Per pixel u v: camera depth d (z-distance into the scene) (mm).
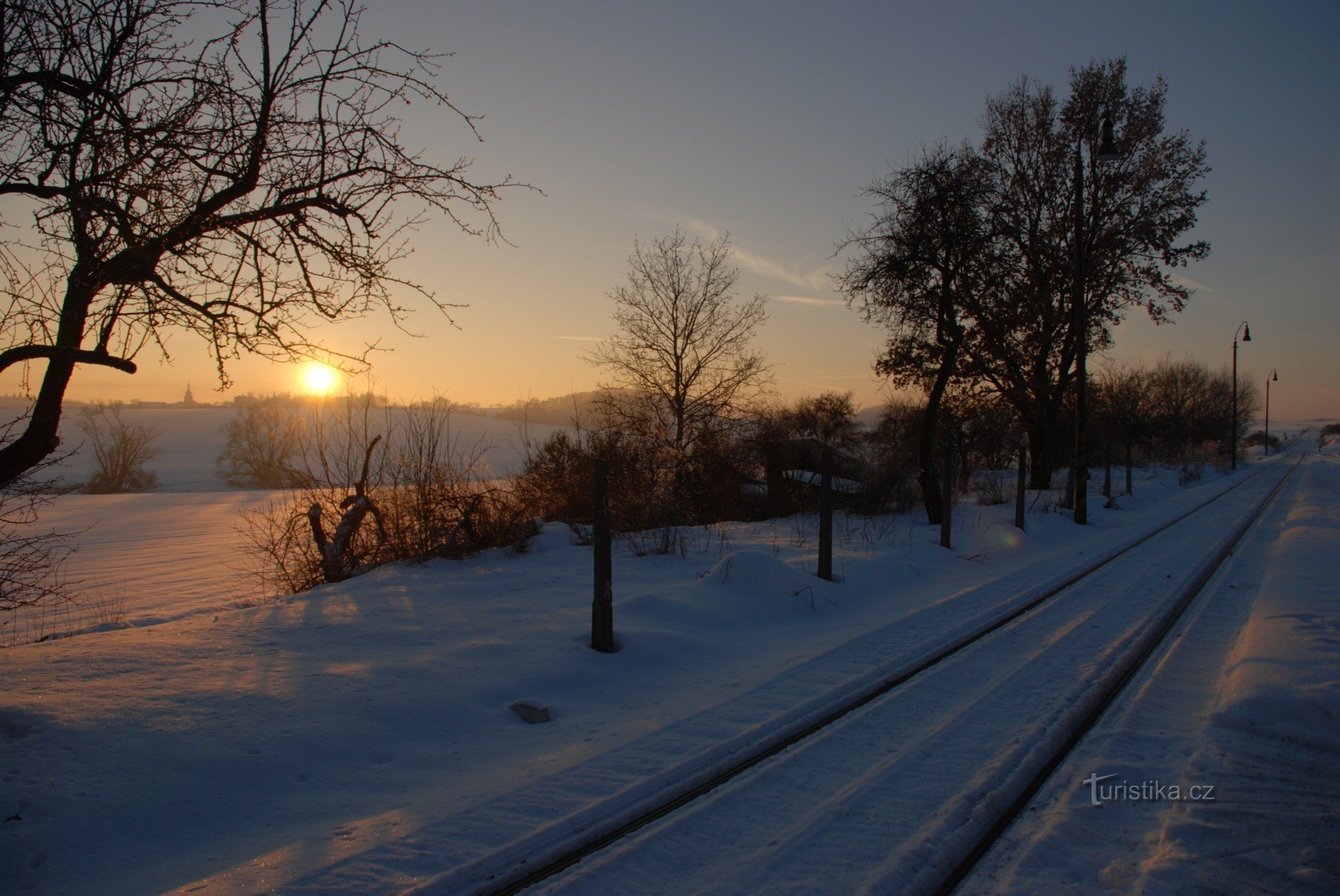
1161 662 7262
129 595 13133
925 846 3857
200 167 5348
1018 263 23641
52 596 12852
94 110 5070
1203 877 3633
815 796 4496
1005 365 27812
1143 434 55469
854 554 12922
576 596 9367
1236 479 43594
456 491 12555
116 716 4945
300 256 5859
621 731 5562
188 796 4340
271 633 7336
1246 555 14102
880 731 5488
